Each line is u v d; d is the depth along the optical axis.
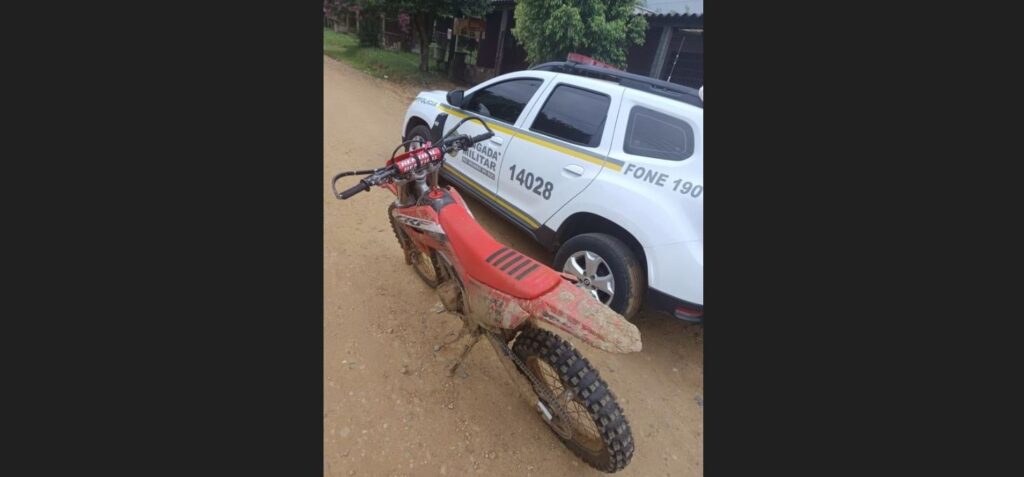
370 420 2.55
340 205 4.56
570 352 2.25
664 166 3.11
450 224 2.62
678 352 3.55
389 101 9.08
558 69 4.08
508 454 2.51
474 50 13.97
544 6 8.73
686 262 2.92
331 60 12.03
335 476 2.26
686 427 2.91
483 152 4.36
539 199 3.80
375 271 3.72
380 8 11.39
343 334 3.07
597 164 3.42
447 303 2.70
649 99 3.30
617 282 3.21
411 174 2.73
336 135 6.36
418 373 2.88
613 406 2.16
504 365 2.44
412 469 2.36
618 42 9.13
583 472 2.50
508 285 2.25
